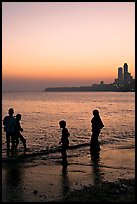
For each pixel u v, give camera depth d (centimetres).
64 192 899
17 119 1536
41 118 4806
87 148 1744
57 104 10150
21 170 1175
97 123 1617
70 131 2966
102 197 805
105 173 1141
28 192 901
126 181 987
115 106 8881
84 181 1027
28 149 1700
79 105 9481
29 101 13000
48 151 1611
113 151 1639
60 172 1152
